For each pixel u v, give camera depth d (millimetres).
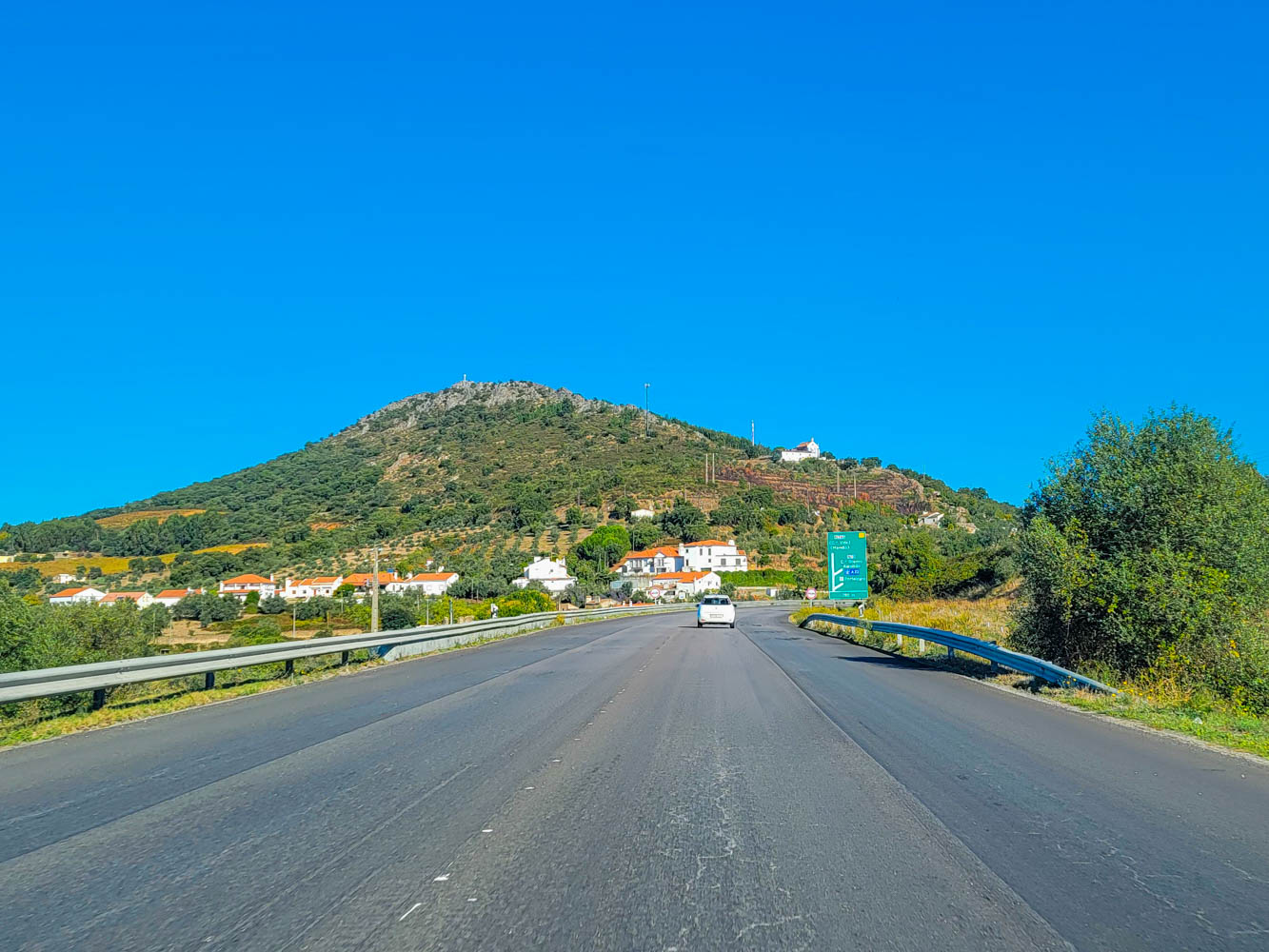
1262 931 4613
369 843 6180
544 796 7609
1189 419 18406
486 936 4512
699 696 14906
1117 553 17891
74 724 11773
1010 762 9164
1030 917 4793
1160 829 6570
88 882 5398
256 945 4422
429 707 13484
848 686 16406
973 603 52938
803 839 6301
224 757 9500
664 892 5172
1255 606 16922
